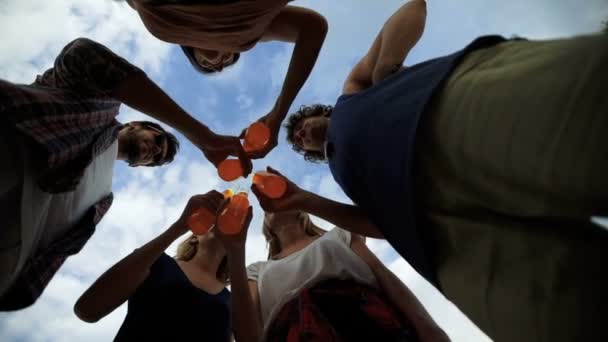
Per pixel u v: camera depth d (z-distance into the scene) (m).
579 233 0.66
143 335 1.54
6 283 1.14
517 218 0.77
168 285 1.65
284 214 2.05
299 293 1.49
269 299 1.64
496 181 0.74
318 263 1.63
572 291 0.63
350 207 1.45
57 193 1.20
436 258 0.96
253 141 1.55
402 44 1.38
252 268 1.90
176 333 1.56
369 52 1.56
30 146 1.05
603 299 0.60
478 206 0.84
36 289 1.29
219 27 1.12
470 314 0.88
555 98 0.57
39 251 1.31
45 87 1.20
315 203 1.46
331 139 1.38
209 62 1.51
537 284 0.69
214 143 1.47
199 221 1.56
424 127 0.87
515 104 0.64
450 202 0.88
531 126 0.60
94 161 1.46
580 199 0.60
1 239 1.06
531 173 0.64
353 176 1.21
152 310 1.59
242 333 1.45
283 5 1.17
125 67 1.25
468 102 0.75
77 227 1.53
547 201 0.67
